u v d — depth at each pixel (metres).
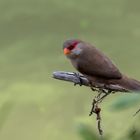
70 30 19.20
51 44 18.08
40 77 16.05
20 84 15.70
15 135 13.47
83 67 4.55
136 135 1.94
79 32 18.97
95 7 21.00
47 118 14.02
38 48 17.91
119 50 17.41
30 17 20.38
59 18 20.11
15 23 20.09
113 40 18.17
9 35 19.31
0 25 20.11
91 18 20.05
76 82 4.76
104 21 19.77
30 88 15.38
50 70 16.34
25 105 14.52
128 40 18.09
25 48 17.98
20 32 19.44
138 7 20.89
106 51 17.42
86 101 14.59
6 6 21.44
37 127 13.70
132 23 19.56
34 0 21.66
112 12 20.58
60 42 18.22
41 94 15.00
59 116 14.10
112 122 11.84
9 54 17.72
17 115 14.10
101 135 2.00
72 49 4.75
